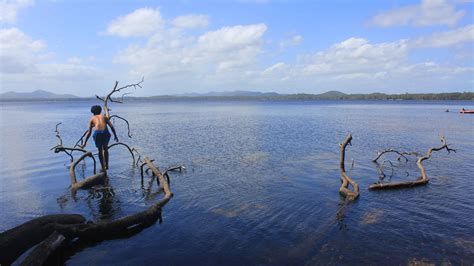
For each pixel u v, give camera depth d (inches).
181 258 291.3
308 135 1185.4
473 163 696.4
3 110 3873.0
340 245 313.4
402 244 315.0
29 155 791.7
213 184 520.7
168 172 601.6
